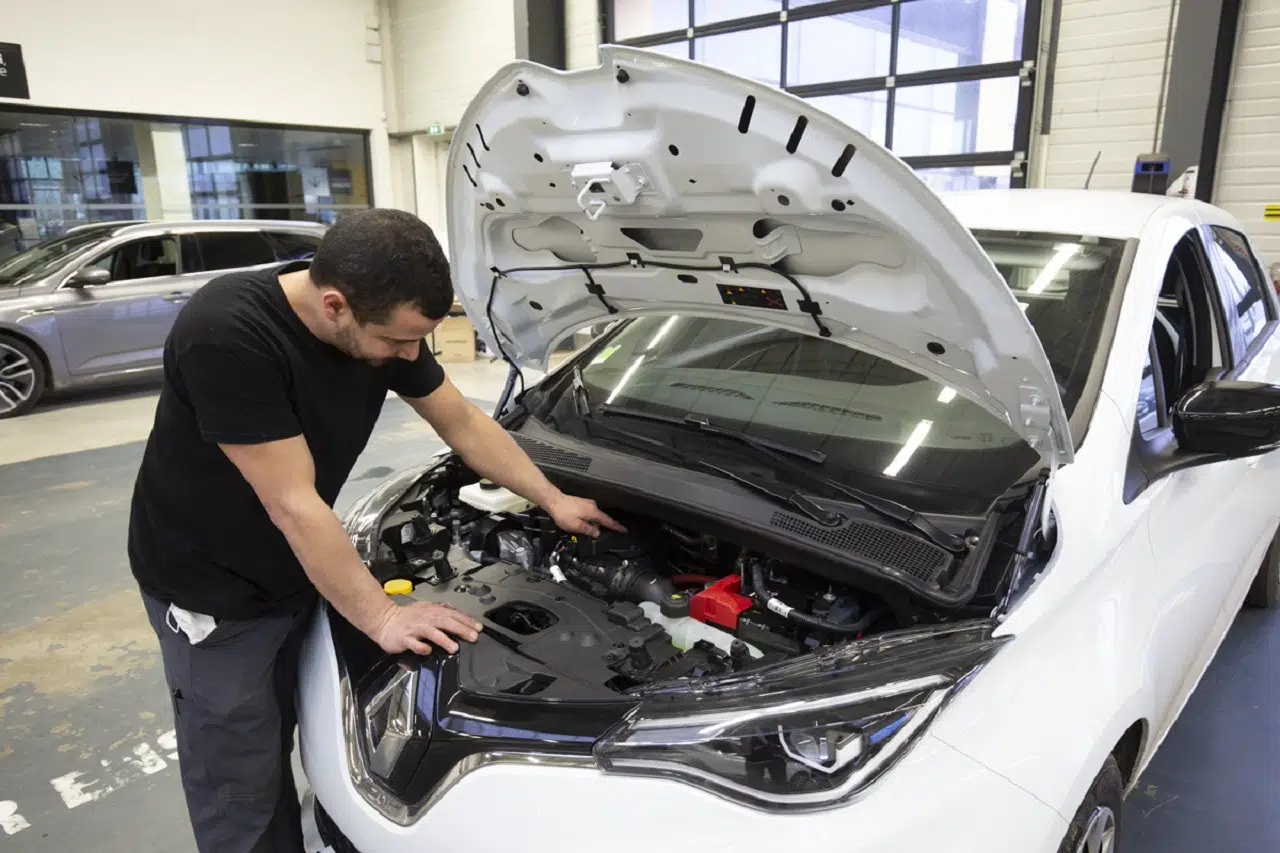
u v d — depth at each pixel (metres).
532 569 1.78
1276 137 5.60
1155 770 2.20
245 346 1.34
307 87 10.62
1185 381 2.08
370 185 11.52
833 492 1.59
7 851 2.02
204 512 1.48
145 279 6.90
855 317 1.44
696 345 2.20
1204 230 2.21
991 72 6.60
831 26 7.38
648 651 1.45
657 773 1.13
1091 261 1.81
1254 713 2.42
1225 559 1.91
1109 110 6.19
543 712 1.27
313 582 1.45
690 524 1.65
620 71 1.22
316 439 1.50
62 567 3.68
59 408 6.74
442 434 1.74
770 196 1.25
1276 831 1.99
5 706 2.62
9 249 8.71
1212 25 5.48
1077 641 1.35
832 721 1.15
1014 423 1.38
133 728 2.52
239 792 1.66
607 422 2.04
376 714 1.38
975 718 1.18
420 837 1.21
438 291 1.28
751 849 1.05
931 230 1.15
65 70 8.81
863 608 1.50
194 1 9.56
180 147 9.76
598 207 1.41
